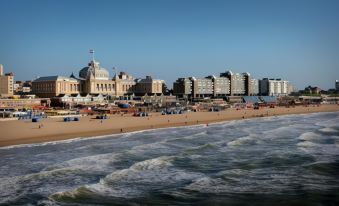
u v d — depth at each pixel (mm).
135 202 33531
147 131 92188
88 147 63906
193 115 151250
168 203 33219
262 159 52219
